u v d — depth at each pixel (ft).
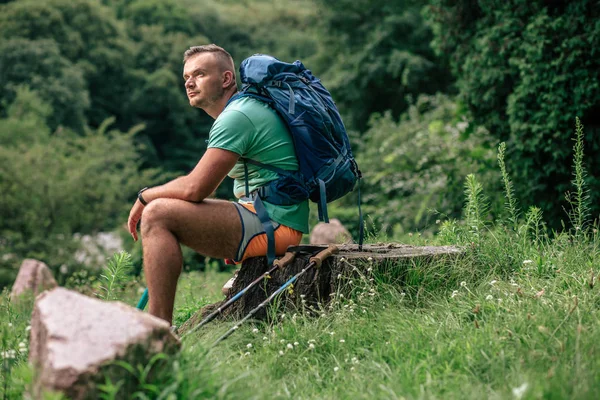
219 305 13.97
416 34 86.22
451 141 38.09
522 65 28.14
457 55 32.55
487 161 33.58
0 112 115.44
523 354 9.69
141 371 8.02
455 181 36.45
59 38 136.77
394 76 83.15
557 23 26.96
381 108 91.50
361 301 12.81
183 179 12.62
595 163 27.68
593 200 27.50
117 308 8.61
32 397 8.32
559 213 29.17
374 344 11.40
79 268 65.16
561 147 27.71
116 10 179.52
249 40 190.39
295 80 13.43
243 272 13.50
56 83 124.36
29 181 65.82
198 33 182.29
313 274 13.17
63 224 66.44
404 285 13.44
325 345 11.54
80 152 80.84
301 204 13.37
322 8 94.32
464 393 8.75
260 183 13.16
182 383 8.43
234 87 14.25
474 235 15.20
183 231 12.38
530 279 13.25
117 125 149.28
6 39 130.21
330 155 13.25
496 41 29.89
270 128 12.99
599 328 10.25
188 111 150.71
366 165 52.90
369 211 47.78
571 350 9.59
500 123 30.91
